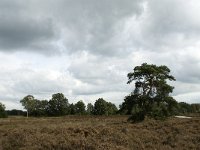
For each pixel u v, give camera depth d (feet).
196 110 375.45
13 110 487.61
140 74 117.91
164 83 117.29
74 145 61.31
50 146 61.21
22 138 67.05
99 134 70.54
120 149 61.26
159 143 71.10
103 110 392.47
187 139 75.61
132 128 89.56
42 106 433.07
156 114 117.50
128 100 120.26
